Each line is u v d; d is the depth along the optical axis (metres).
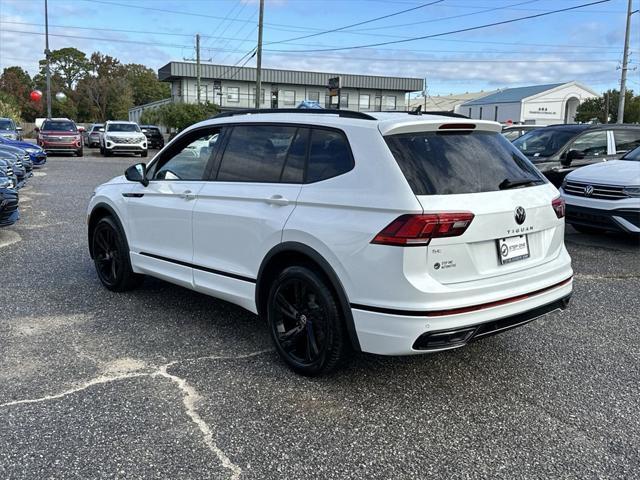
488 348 4.49
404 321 3.28
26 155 14.15
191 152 4.85
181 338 4.59
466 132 3.83
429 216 3.23
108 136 27.72
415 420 3.41
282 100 62.19
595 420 3.43
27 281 6.10
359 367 4.11
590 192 8.11
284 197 3.90
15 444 3.07
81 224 9.46
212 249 4.48
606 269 6.95
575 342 4.64
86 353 4.27
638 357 4.36
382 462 2.99
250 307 4.25
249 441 3.15
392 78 64.50
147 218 5.12
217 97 59.91
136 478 2.82
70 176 17.72
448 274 3.35
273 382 3.85
